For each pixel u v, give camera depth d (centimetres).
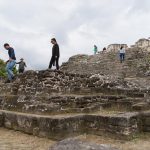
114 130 1141
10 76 1981
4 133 1409
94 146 920
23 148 1134
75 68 3562
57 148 929
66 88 1750
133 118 1153
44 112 1434
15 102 1631
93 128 1198
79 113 1366
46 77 1742
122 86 1798
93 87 1733
